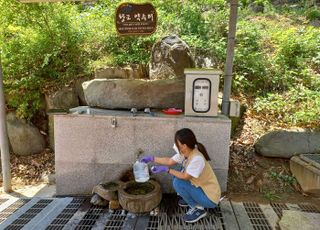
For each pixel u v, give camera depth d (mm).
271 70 5488
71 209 3504
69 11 6082
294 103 4902
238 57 5488
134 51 5625
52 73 5258
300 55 5922
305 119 4445
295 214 3330
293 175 4051
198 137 3650
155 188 3439
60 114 3705
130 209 3281
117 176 3816
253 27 6684
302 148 4184
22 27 5309
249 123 4730
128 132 3703
